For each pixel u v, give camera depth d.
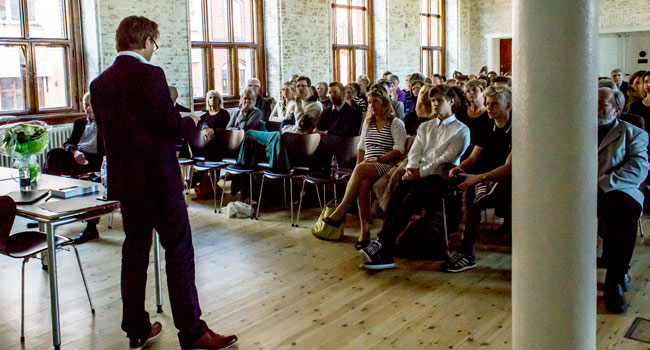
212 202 6.89
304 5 11.30
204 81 10.06
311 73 11.66
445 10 16.70
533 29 2.08
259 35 10.85
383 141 5.21
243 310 3.76
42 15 7.77
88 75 8.25
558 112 2.08
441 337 3.33
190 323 3.11
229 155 6.54
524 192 2.19
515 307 2.29
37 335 3.47
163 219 2.99
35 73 7.73
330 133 6.46
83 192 3.71
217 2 10.14
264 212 6.41
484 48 17.27
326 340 3.32
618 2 15.08
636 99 6.35
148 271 4.50
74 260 4.84
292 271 4.49
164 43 8.94
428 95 5.23
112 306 3.88
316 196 6.60
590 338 2.24
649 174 5.14
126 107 2.89
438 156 4.66
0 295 4.09
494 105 4.48
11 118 7.30
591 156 2.14
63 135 7.80
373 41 13.73
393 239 4.56
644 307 3.69
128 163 2.94
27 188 3.80
